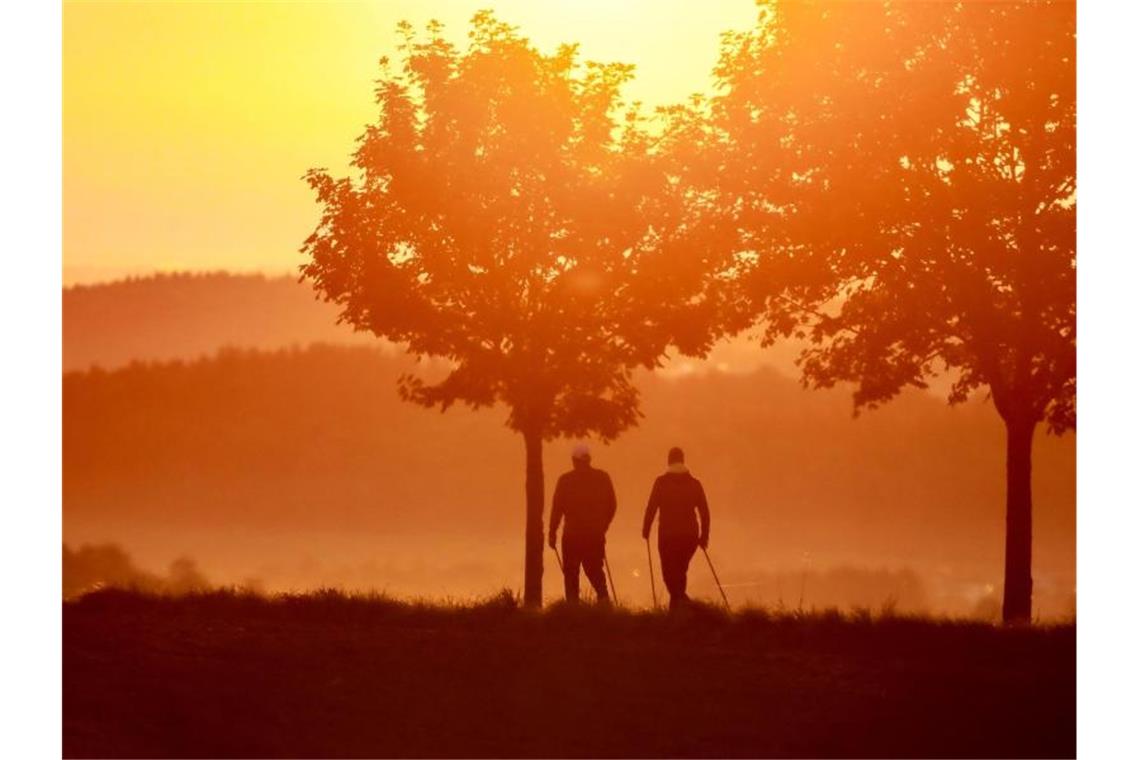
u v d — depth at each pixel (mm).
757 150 73812
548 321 77625
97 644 47125
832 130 71125
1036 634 52781
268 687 42969
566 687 44219
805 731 39750
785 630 53469
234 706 40406
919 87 69875
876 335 72250
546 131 77812
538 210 77250
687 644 52125
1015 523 70750
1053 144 68438
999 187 68500
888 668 47531
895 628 53625
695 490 63375
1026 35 68812
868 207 70188
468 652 48906
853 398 76000
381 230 77250
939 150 70062
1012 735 39469
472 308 78125
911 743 38625
